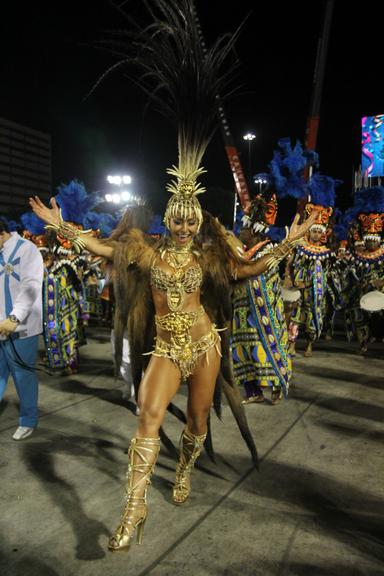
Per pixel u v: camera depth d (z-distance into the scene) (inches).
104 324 382.3
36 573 95.1
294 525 110.8
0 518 113.6
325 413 183.8
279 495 124.3
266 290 184.4
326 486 128.9
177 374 107.3
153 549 102.3
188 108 108.3
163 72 110.5
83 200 225.9
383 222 283.7
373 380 228.7
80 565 97.4
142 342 117.9
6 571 95.7
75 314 235.6
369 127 882.8
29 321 153.5
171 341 107.0
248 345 186.9
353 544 104.0
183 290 106.1
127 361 189.8
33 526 110.4
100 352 286.2
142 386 105.9
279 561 98.3
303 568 96.3
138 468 98.0
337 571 95.5
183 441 118.0
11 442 156.6
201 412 114.0
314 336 275.7
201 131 109.0
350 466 140.5
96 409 187.9
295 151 192.4
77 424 172.6
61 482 130.6
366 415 182.1
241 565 97.3
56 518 113.7
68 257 229.6
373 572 95.2
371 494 124.9
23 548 102.7
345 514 115.6
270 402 196.1
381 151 873.5
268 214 188.4
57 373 240.1
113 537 93.4
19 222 407.5
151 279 108.3
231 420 175.6
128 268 113.0
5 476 133.9
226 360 122.0
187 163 108.9
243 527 110.0
